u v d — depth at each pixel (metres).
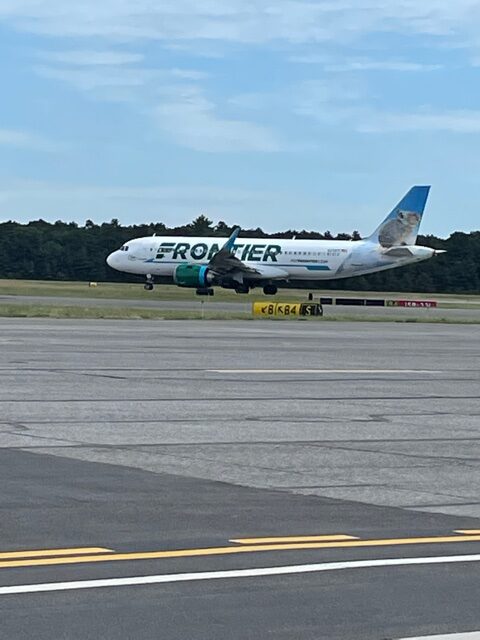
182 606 7.92
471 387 25.62
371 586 8.60
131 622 7.54
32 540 9.82
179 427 17.73
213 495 12.23
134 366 27.81
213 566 9.03
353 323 56.59
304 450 15.83
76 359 29.20
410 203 84.88
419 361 32.44
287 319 58.03
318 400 22.12
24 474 13.18
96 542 9.79
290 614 7.81
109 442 15.97
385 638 7.34
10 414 18.64
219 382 24.78
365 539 10.23
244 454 15.27
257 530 10.47
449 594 8.44
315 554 9.56
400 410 20.98
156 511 11.23
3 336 37.38
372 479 13.65
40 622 7.49
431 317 66.12
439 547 9.99
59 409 19.44
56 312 54.41
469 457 15.66
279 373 27.33
